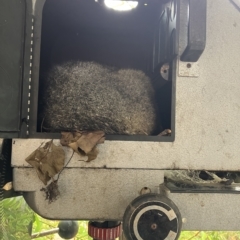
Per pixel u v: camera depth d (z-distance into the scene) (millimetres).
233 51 829
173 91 807
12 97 714
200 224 792
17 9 718
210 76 818
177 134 801
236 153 818
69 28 1196
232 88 824
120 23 1210
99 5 1161
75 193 780
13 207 1229
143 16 1193
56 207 777
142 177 793
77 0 1133
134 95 896
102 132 776
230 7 833
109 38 1223
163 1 999
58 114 821
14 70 716
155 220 693
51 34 1088
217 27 827
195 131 807
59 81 856
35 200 773
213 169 810
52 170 750
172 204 706
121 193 789
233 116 821
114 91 877
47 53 1024
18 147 754
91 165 777
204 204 792
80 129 820
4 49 706
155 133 897
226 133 817
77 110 830
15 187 766
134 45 1229
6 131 710
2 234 948
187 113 807
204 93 814
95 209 785
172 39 843
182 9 804
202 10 757
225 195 798
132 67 1221
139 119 871
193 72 811
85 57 1204
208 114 813
